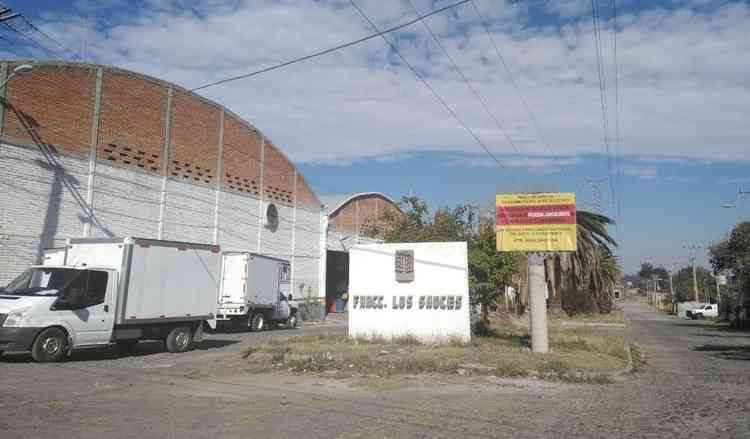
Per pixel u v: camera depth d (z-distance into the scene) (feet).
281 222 119.96
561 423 27.94
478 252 72.28
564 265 133.59
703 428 27.35
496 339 67.56
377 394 35.76
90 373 42.09
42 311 46.65
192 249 60.85
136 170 84.58
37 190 70.69
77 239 55.67
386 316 63.46
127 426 25.77
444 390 37.86
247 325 91.91
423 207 86.84
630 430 26.68
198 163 96.99
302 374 43.78
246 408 30.42
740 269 148.36
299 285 125.59
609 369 48.32
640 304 471.62
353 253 65.36
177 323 59.41
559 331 86.89
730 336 106.83
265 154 115.55
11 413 27.84
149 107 87.71
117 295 52.60
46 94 72.59
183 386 37.50
